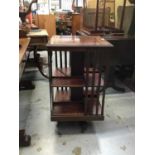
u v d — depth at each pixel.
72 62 2.32
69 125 2.41
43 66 4.51
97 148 2.01
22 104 2.91
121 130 2.32
